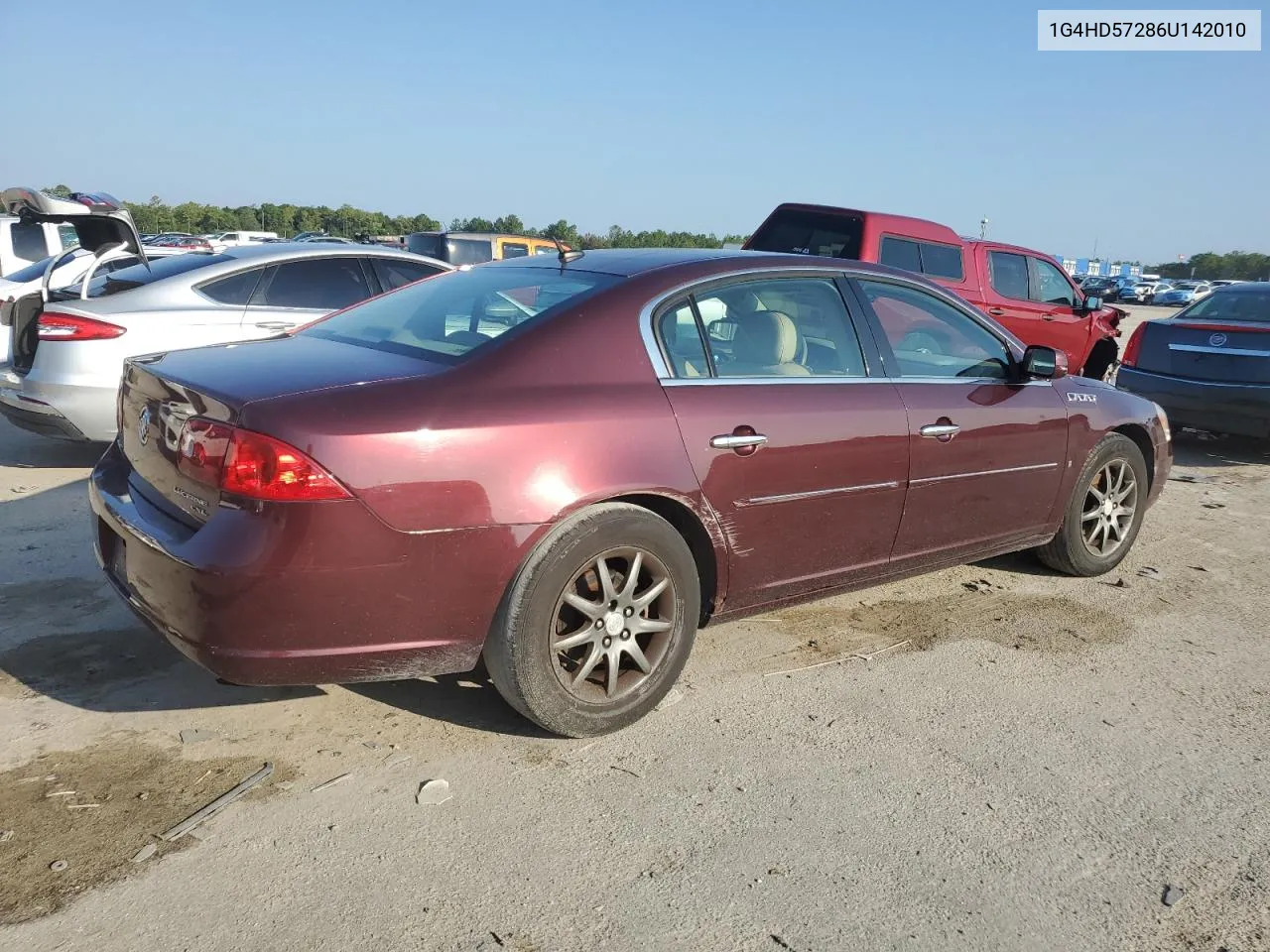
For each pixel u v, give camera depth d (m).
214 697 3.31
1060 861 2.66
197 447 2.69
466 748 3.07
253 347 3.39
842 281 3.92
